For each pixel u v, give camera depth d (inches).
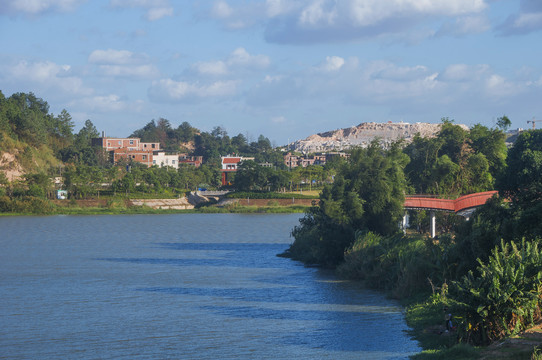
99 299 2297.0
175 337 1729.8
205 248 4109.3
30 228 5649.6
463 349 1363.2
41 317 1991.9
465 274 1971.0
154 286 2581.2
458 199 2915.8
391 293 2257.6
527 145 2938.0
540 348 1285.7
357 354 1518.2
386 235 2950.3
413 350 1531.7
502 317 1414.9
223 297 2314.2
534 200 2017.7
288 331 1774.1
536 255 1507.1
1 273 2972.4
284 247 4131.4
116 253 3838.6
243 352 1568.7
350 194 3041.3
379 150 3373.5
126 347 1631.4
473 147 4677.7
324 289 2444.6
